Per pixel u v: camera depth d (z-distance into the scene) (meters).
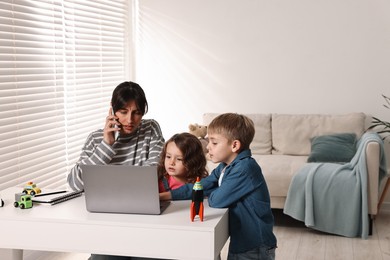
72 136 4.46
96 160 2.53
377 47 5.51
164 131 6.12
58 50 4.23
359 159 4.47
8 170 3.51
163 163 2.57
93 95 4.95
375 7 5.47
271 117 5.61
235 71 5.86
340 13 5.56
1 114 3.44
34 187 2.56
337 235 4.50
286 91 5.76
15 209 2.32
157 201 2.19
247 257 2.37
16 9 3.61
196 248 2.07
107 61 5.30
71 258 3.87
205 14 5.88
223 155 2.45
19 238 2.21
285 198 4.77
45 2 3.99
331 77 5.64
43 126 3.99
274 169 4.79
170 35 5.99
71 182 2.60
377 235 4.53
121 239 2.12
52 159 4.11
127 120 2.54
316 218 4.47
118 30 5.58
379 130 5.54
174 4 5.95
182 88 6.02
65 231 2.17
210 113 5.75
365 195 4.37
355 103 5.61
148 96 6.12
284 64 5.74
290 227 4.73
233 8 5.80
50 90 4.09
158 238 2.09
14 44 3.60
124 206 2.22
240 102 5.88
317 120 5.45
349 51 5.57
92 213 2.25
